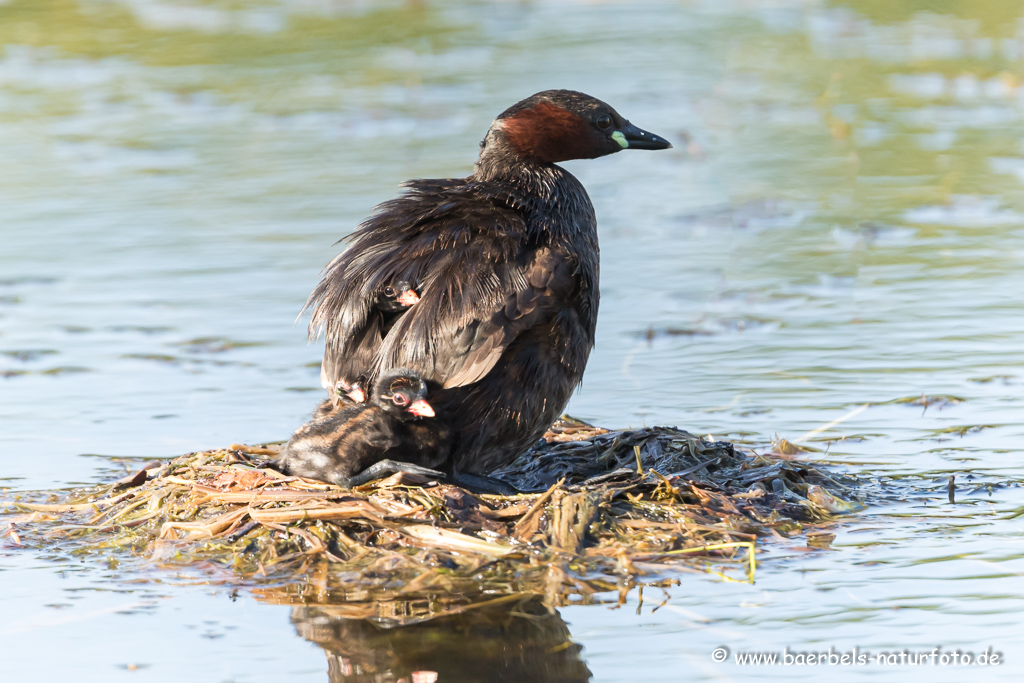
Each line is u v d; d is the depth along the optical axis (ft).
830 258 57.00
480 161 37.86
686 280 54.65
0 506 33.47
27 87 91.35
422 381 30.81
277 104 86.84
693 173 71.92
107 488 33.96
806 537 30.19
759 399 41.78
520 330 31.42
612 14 113.91
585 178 72.79
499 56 97.55
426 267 31.71
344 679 24.02
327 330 32.65
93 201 66.39
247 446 36.09
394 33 106.32
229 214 63.72
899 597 26.73
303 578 28.27
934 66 92.38
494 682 24.03
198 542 29.96
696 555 29.09
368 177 68.90
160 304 52.24
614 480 32.63
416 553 29.01
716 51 98.27
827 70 92.27
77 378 44.60
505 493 32.40
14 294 53.16
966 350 45.47
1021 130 76.54
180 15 113.91
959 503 32.55
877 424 39.24
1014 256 56.34
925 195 65.72
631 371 44.80
